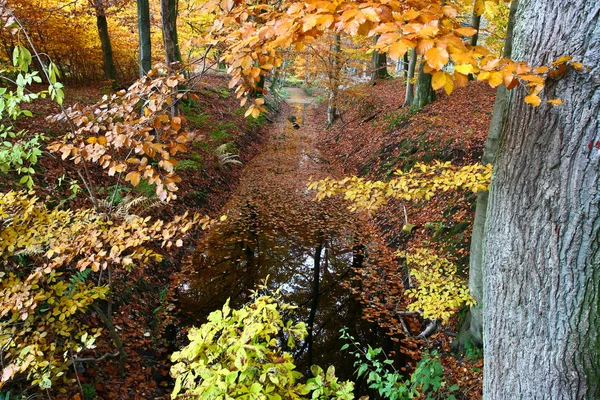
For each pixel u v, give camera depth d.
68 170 5.62
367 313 5.32
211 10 1.94
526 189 1.51
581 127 1.34
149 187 6.54
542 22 1.44
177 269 5.88
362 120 15.87
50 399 2.73
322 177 11.80
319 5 1.43
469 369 3.62
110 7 10.05
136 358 3.80
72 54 10.70
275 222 8.30
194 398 1.58
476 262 3.82
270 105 23.30
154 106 2.39
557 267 1.43
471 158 7.56
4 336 2.29
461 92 12.21
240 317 1.74
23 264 2.99
